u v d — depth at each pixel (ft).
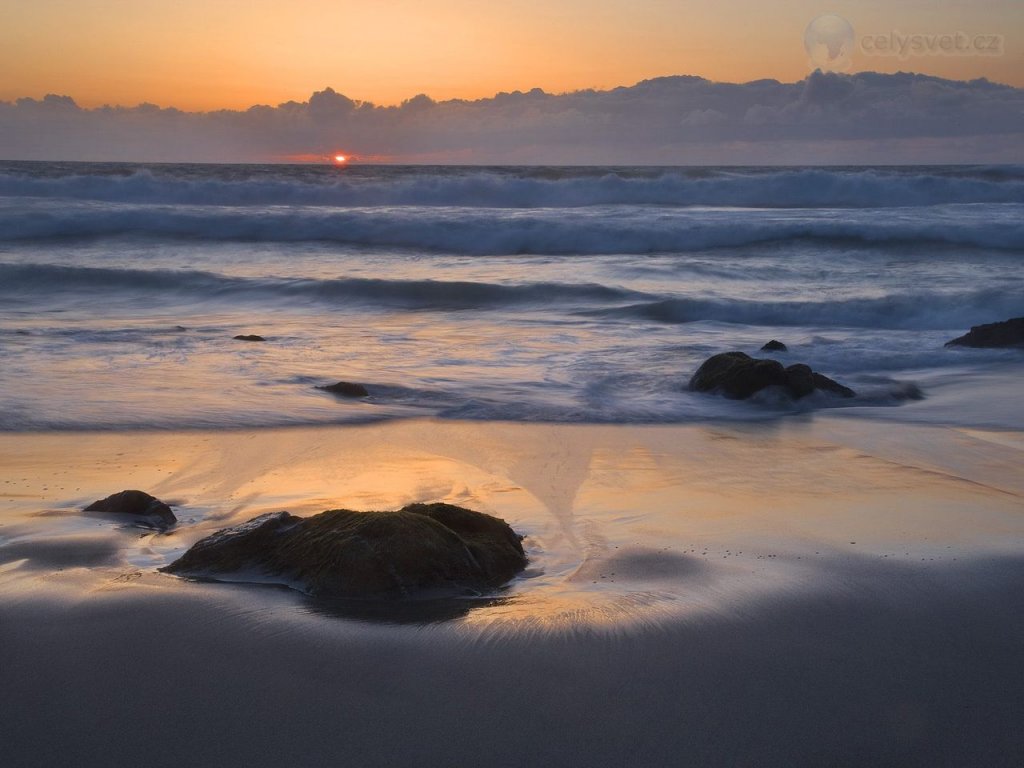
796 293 59.88
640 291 59.47
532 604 14.51
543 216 89.92
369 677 12.11
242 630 13.33
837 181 110.93
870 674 12.44
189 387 32.81
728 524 19.17
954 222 83.15
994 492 22.02
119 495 18.89
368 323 50.26
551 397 32.60
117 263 70.90
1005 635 13.69
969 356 41.11
